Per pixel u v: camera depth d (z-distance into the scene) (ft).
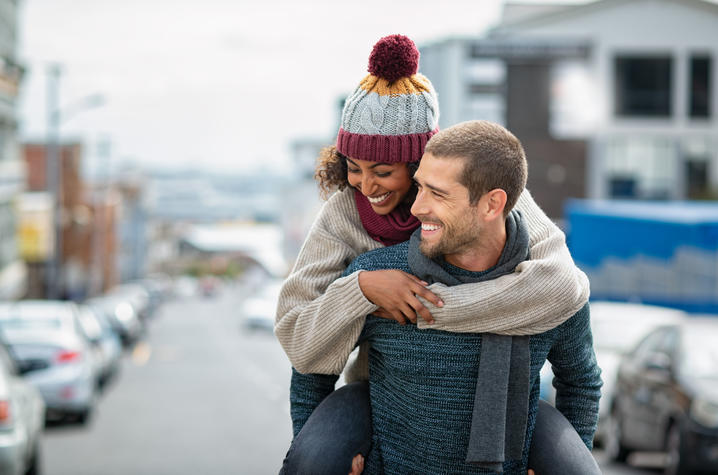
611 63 145.69
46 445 37.96
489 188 6.56
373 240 7.67
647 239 71.61
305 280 7.50
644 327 37.83
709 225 68.23
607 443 32.73
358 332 7.18
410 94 7.33
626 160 146.92
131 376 71.67
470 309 6.65
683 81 146.61
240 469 33.01
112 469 32.58
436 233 6.73
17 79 127.54
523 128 144.15
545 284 6.72
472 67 141.18
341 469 7.42
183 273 538.47
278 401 56.18
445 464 7.16
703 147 146.92
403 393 7.23
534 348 7.10
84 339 43.42
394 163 7.34
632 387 30.83
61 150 194.39
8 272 121.08
